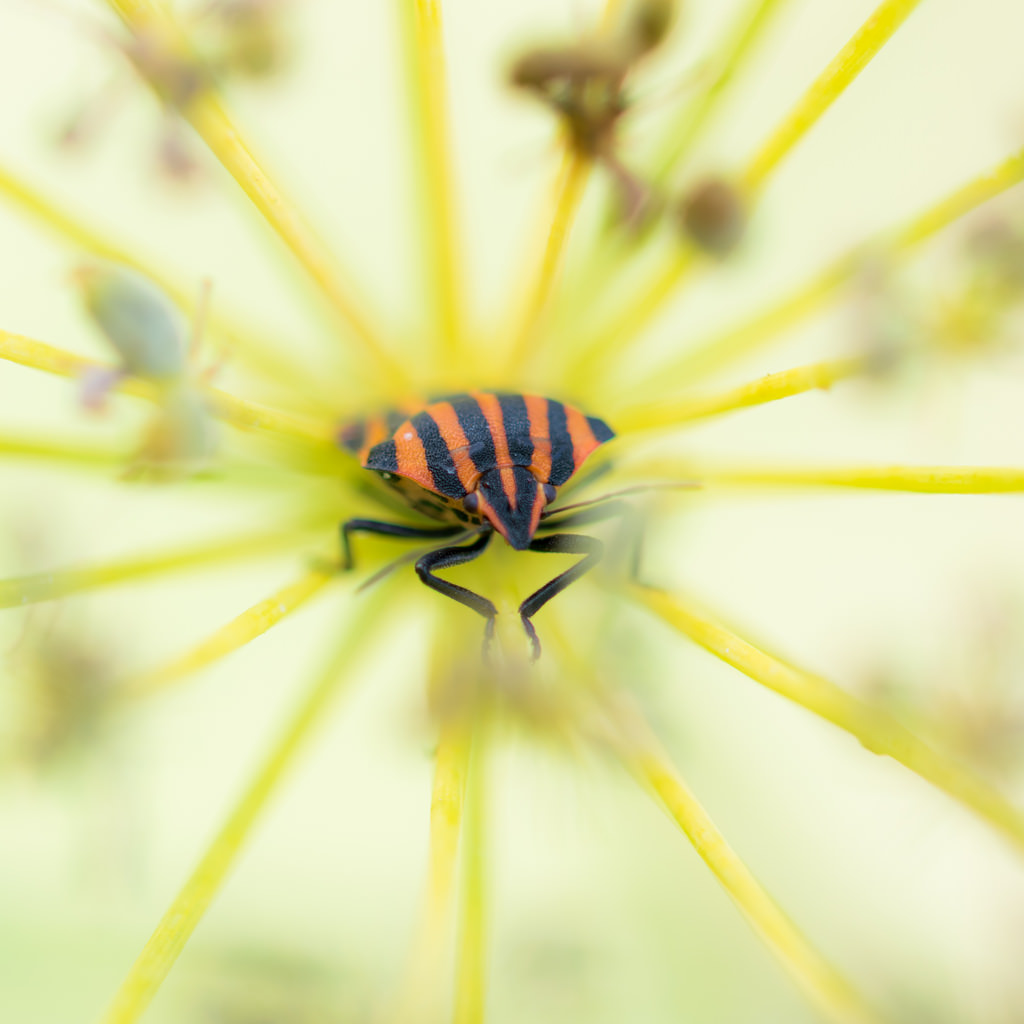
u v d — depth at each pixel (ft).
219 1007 0.36
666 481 0.36
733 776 0.38
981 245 0.35
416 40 0.36
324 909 0.38
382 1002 0.34
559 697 0.35
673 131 0.36
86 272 0.33
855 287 0.35
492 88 0.39
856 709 0.34
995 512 0.39
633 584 0.35
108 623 0.36
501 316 0.38
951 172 0.38
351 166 0.39
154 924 0.38
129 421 0.37
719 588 0.39
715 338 0.37
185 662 0.35
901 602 0.39
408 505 0.36
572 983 0.38
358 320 0.36
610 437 0.36
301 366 0.37
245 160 0.35
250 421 0.34
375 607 0.36
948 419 0.38
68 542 0.37
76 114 0.35
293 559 0.37
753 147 0.38
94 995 0.37
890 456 0.38
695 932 0.38
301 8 0.35
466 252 0.38
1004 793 0.35
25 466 0.37
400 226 0.39
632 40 0.35
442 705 0.35
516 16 0.39
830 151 0.38
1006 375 0.38
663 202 0.35
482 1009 0.34
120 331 0.33
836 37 0.38
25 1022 0.37
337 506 0.37
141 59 0.34
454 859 0.34
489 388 0.37
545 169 0.38
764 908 0.34
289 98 0.39
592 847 0.38
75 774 0.36
